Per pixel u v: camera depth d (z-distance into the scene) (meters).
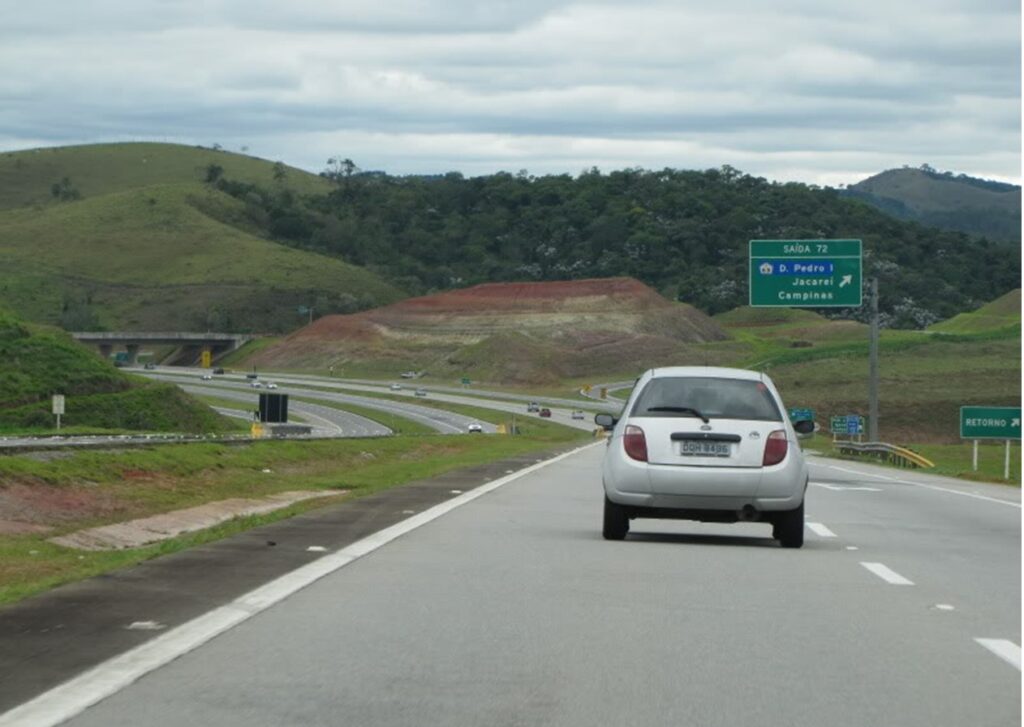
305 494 36.41
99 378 138.50
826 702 9.19
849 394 156.38
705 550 18.39
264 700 8.94
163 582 14.20
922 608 13.48
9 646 10.54
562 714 8.70
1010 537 22.17
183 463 37.91
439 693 9.22
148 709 8.64
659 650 10.91
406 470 45.34
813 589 14.66
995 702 9.30
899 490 38.12
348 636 11.27
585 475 40.69
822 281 73.44
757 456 18.61
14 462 29.66
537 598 13.51
